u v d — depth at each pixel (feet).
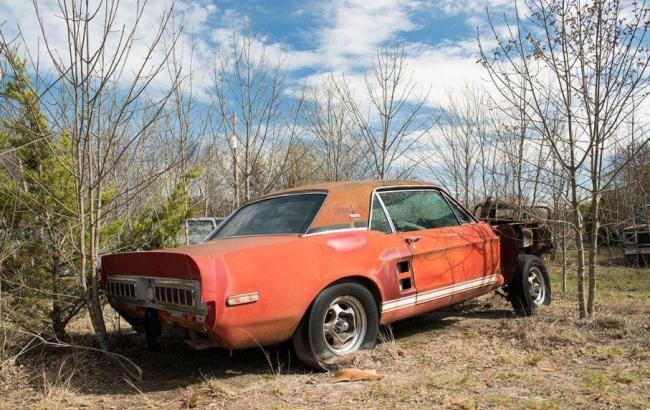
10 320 16.05
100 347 16.63
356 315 15.38
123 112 16.56
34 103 16.21
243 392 13.06
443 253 17.89
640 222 45.65
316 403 11.99
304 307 13.94
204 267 12.56
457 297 18.42
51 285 17.26
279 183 35.88
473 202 42.55
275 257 13.70
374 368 14.47
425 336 18.39
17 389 13.55
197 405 12.24
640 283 34.19
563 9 18.12
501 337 17.49
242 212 17.95
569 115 18.79
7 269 16.69
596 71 18.02
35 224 17.48
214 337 12.82
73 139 15.94
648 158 25.88
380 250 16.02
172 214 22.02
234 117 32.91
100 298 18.54
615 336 16.97
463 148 43.50
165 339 17.40
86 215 16.53
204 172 32.22
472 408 11.16
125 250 20.20
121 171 21.54
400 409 11.30
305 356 14.32
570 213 26.03
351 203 16.25
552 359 14.96
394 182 18.11
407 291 16.55
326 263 14.58
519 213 29.14
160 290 13.97
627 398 11.34
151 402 12.57
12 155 17.49
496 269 20.10
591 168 18.81
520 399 11.62
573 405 11.16
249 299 12.96
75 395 13.14
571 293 28.40
